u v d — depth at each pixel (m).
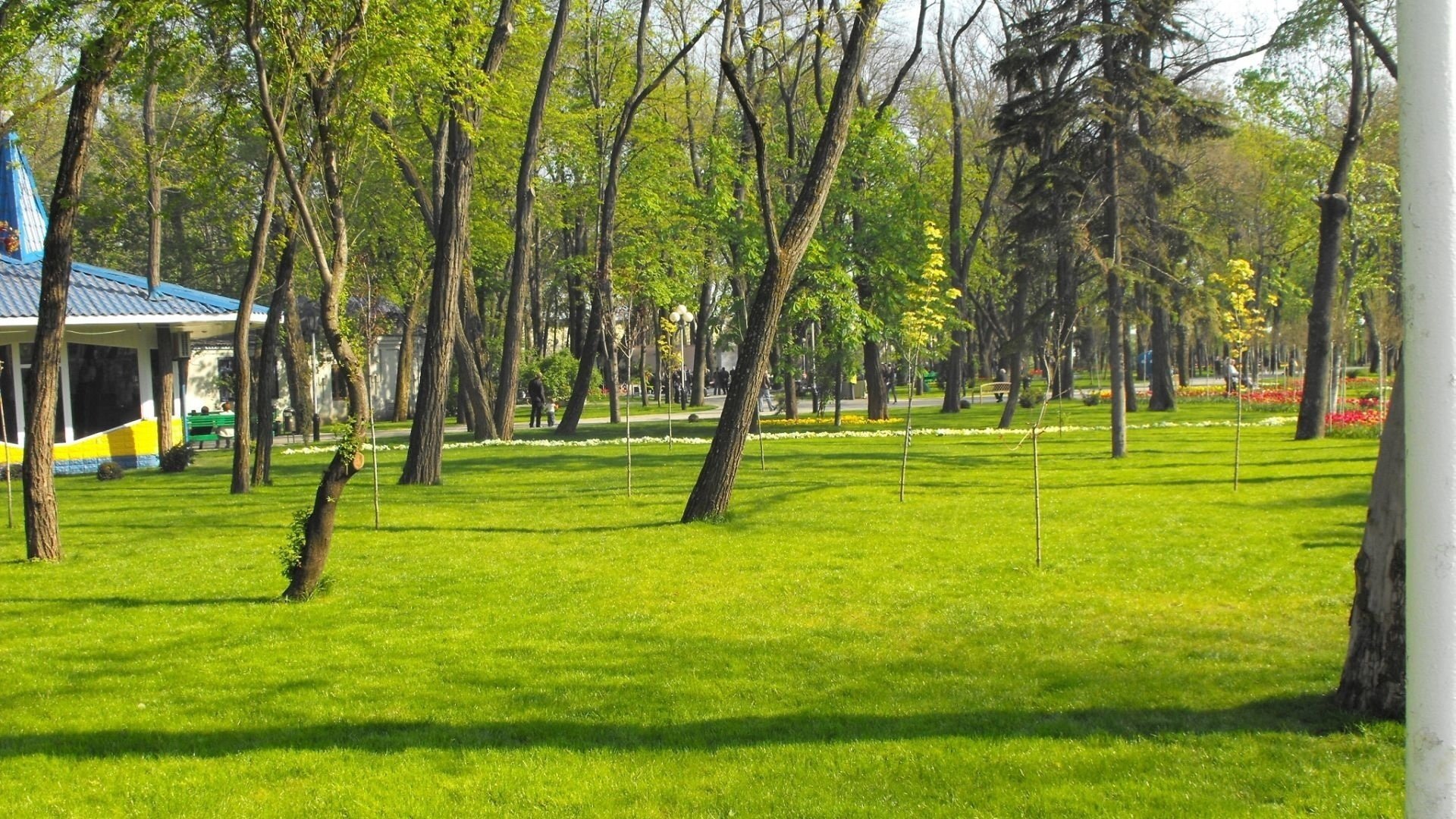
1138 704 5.78
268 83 9.45
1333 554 9.84
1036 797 4.57
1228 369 40.44
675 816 4.53
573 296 46.84
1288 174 31.33
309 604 8.65
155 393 24.77
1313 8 20.22
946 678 6.38
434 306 17.53
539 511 13.84
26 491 10.84
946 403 36.75
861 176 29.86
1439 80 2.60
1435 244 2.60
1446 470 2.58
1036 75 20.50
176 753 5.43
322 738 5.60
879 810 4.50
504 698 6.16
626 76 32.47
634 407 46.53
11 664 7.06
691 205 29.62
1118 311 19.48
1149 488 14.83
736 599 8.59
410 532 12.25
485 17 16.78
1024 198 20.84
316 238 8.52
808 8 23.45
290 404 38.25
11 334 22.25
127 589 9.38
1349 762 4.78
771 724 5.62
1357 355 59.12
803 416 36.22
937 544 10.78
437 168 24.73
